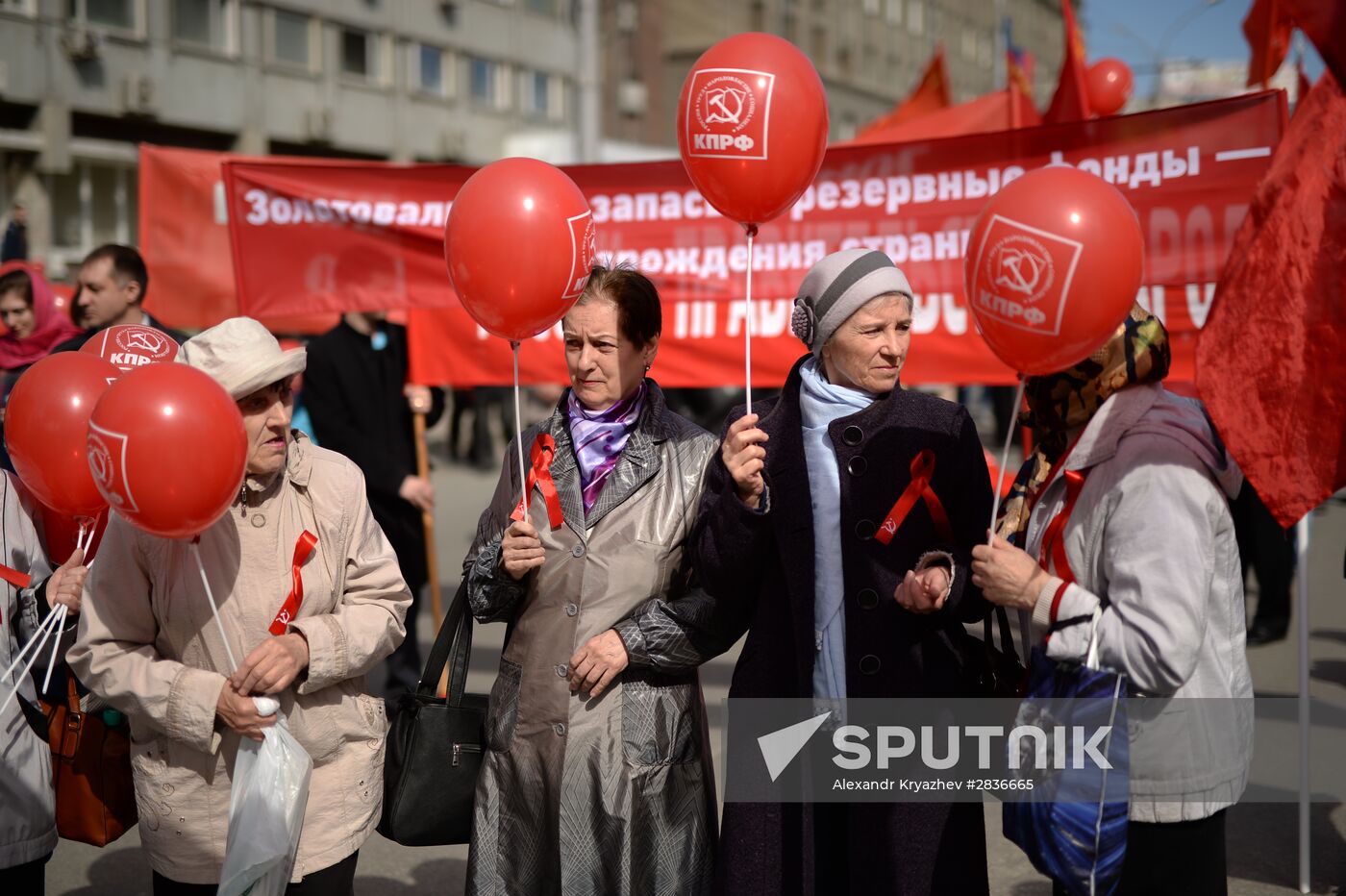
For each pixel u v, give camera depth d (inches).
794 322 109.9
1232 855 158.6
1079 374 97.0
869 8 2033.7
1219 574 92.9
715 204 110.9
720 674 242.5
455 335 219.6
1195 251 164.4
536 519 112.0
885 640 105.2
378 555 110.3
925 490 105.7
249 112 1031.6
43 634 113.9
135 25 929.5
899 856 103.3
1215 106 162.6
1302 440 97.3
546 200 104.7
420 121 1206.3
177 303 230.7
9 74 843.4
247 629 102.4
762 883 104.8
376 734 108.9
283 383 103.2
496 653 255.4
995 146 177.5
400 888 160.4
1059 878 92.4
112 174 944.9
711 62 107.7
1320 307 98.0
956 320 183.3
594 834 105.1
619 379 111.4
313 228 199.5
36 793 112.1
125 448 90.4
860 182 184.4
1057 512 97.0
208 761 101.7
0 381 230.7
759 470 103.3
